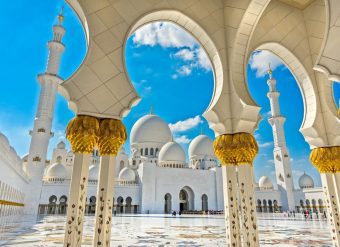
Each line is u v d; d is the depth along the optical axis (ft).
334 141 23.44
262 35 23.06
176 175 157.07
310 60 24.82
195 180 160.45
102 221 15.35
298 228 50.11
